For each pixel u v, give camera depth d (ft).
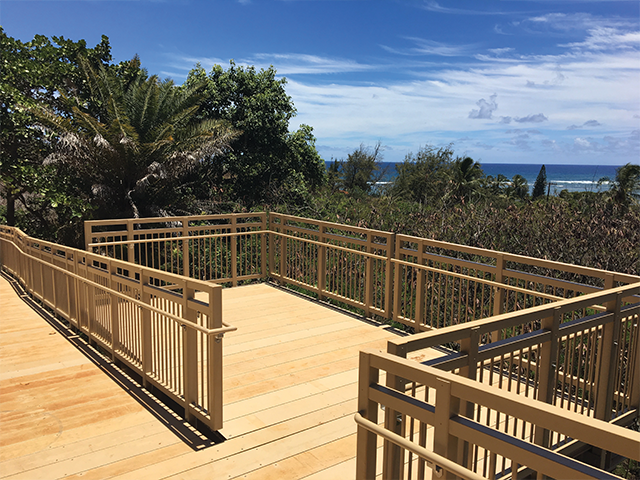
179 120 51.16
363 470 7.04
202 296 24.68
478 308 21.97
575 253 24.08
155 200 49.62
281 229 26.40
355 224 36.68
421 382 6.17
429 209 35.32
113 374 15.26
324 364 15.96
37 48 52.54
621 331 13.01
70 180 48.26
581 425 4.57
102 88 48.49
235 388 14.10
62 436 11.42
